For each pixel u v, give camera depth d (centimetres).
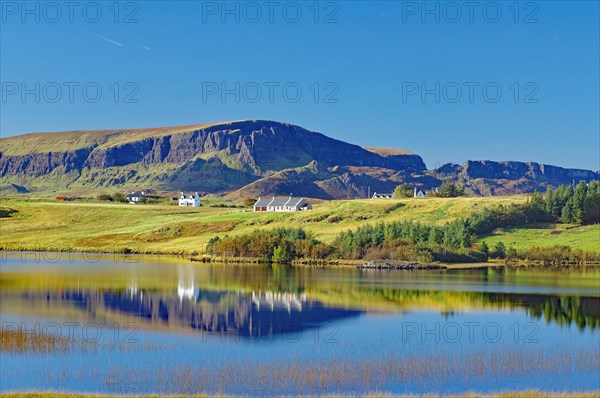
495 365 5728
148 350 6206
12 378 5178
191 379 5175
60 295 9575
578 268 15388
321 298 9675
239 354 6097
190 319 7875
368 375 5369
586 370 5625
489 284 11638
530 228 19950
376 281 12000
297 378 5256
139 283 11144
